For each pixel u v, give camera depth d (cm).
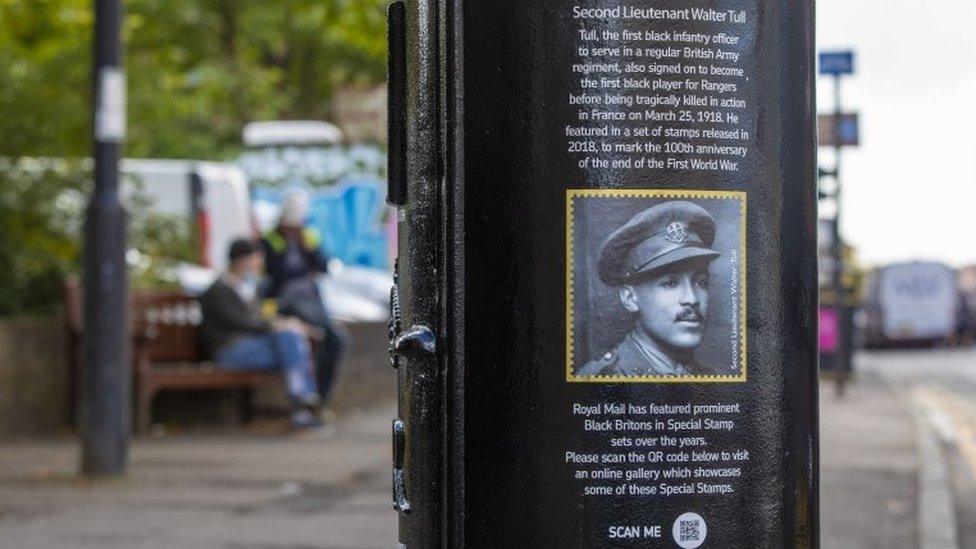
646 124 366
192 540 871
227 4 3234
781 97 373
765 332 372
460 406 367
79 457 1230
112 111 1117
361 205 2864
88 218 1123
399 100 397
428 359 375
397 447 401
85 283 1126
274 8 3272
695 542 368
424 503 379
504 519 366
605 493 366
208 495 1048
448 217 367
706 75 368
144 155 2575
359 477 1148
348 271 2559
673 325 367
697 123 368
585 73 365
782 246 373
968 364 3959
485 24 367
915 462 1310
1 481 1105
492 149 367
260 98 3238
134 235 1630
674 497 368
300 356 1484
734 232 369
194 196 2334
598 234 365
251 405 1541
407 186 392
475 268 367
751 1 371
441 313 370
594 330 366
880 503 1062
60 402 1422
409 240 390
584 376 366
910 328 5247
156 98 1908
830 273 2386
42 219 1510
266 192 2858
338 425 1568
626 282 366
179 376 1459
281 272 1593
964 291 5781
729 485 369
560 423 366
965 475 1326
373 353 1827
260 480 1126
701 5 368
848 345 2544
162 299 1506
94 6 1121
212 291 1488
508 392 367
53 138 1552
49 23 1870
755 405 371
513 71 366
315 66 3609
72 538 876
